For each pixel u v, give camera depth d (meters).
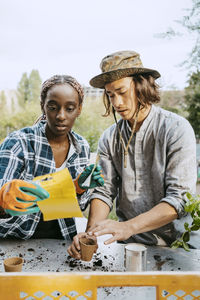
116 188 1.77
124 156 1.63
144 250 1.25
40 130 1.57
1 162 1.43
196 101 6.14
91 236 1.38
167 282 0.82
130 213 1.67
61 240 1.61
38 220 1.57
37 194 1.01
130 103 1.55
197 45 5.57
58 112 1.41
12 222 1.52
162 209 1.43
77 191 1.41
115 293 1.13
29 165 1.51
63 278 0.81
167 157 1.54
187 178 1.48
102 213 1.63
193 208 1.30
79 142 1.67
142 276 0.81
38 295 1.08
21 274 0.81
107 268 1.33
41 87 1.49
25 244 1.54
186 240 1.34
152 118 1.58
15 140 1.50
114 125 1.76
